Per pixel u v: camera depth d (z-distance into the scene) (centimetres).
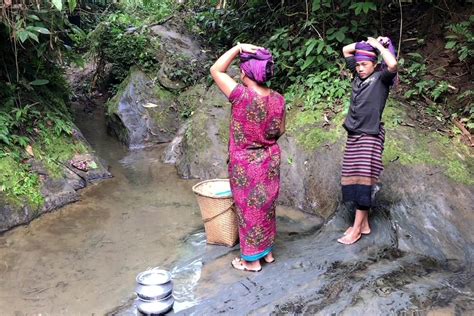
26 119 508
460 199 383
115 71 798
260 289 318
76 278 345
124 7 1041
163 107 706
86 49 919
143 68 749
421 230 367
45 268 358
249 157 328
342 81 514
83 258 372
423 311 285
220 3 831
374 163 354
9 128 481
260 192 329
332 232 398
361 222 370
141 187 517
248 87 324
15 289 331
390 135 435
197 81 734
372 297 298
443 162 411
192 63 762
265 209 332
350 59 367
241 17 791
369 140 351
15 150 471
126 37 793
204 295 317
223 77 325
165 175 554
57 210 457
